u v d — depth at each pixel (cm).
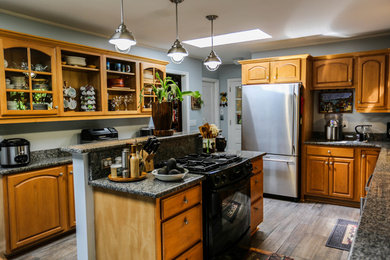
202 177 206
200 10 292
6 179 250
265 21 331
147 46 450
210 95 658
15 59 260
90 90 333
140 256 182
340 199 387
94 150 200
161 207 174
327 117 446
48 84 288
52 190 282
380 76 374
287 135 402
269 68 425
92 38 368
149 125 455
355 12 303
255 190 292
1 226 253
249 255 256
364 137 400
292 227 315
